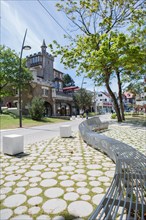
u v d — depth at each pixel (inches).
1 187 140.5
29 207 111.2
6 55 1047.6
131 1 549.0
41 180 152.9
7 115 980.6
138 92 1196.5
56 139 360.5
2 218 100.3
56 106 1519.4
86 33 663.8
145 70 675.4
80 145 294.2
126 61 523.2
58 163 198.7
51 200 119.0
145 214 76.3
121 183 94.8
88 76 643.5
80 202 115.6
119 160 141.3
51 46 618.8
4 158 221.9
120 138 355.6
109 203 77.3
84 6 594.9
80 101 1756.9
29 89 1200.2
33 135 446.0
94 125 446.9
